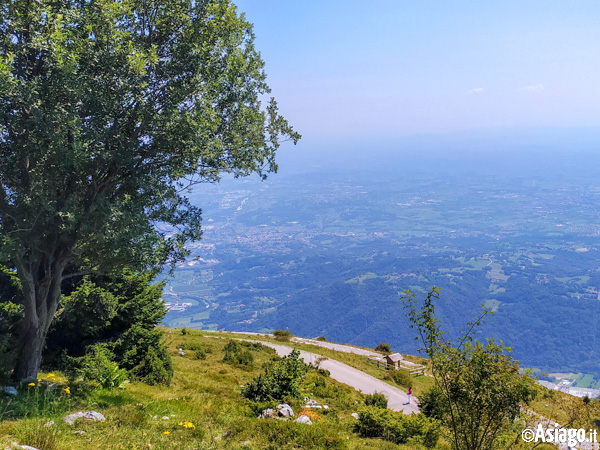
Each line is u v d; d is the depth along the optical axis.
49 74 12.99
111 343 20.55
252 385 19.31
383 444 12.87
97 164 13.05
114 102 12.95
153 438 9.55
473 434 7.79
